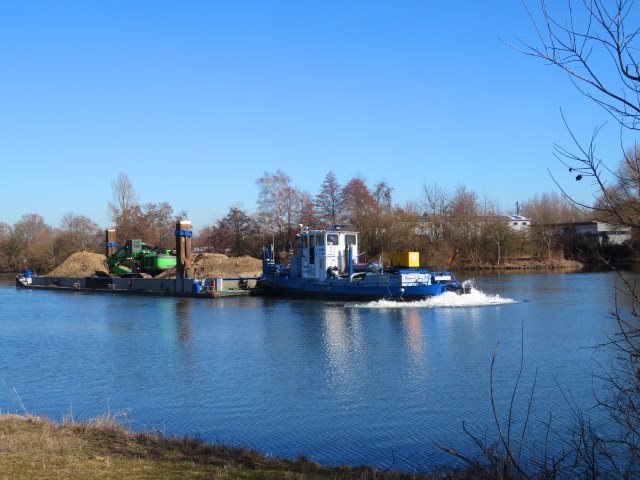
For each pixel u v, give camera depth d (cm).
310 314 3875
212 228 11175
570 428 1442
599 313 3500
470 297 4244
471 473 1117
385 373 2105
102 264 8262
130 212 10656
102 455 1134
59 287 7088
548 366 2141
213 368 2278
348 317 3644
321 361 2344
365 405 1711
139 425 1570
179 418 1631
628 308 3556
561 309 3759
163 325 3575
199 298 5381
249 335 3070
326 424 1543
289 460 1209
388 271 4572
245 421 1587
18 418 1431
